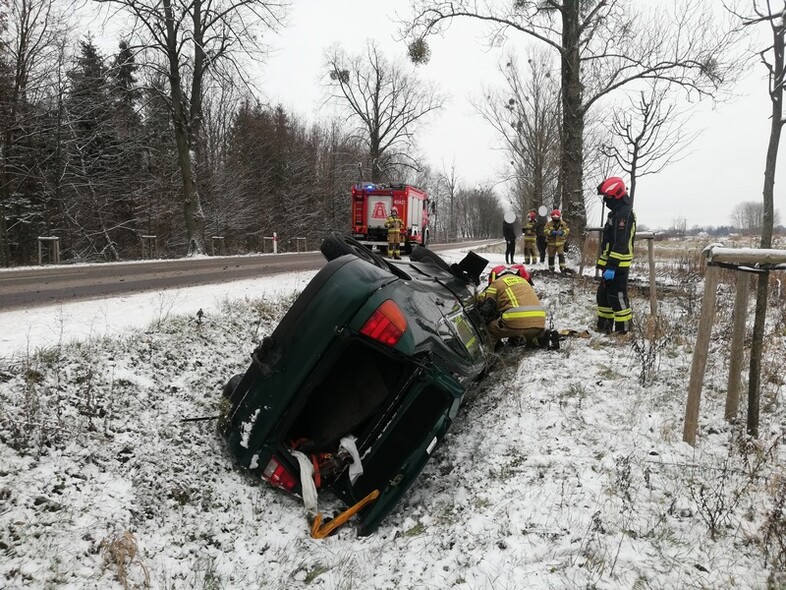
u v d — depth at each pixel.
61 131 25.11
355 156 49.06
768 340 5.82
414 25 17.30
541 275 12.84
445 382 3.72
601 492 3.45
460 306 5.43
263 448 3.71
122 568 2.84
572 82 16.03
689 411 4.01
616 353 6.09
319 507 3.80
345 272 3.63
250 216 37.84
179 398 4.77
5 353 4.65
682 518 3.21
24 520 2.95
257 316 7.44
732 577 2.75
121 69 24.05
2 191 23.78
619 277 6.71
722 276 10.64
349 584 2.96
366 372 4.00
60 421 3.72
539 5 16.36
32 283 10.05
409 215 21.30
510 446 4.19
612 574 2.77
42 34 22.62
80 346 5.04
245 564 3.25
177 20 21.09
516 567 2.84
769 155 5.60
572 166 16.05
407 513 3.75
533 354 6.36
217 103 39.44
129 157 29.94
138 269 13.80
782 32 5.37
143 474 3.66
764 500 3.32
